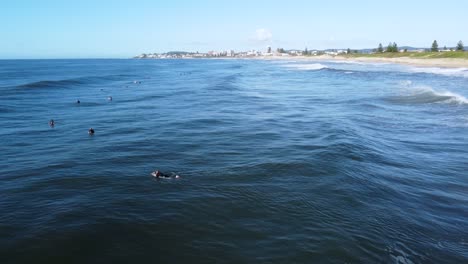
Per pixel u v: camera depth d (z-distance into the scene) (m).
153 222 8.38
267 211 8.97
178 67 123.50
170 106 27.03
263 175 11.46
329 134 16.84
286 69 93.38
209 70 96.44
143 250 7.28
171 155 13.81
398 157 13.73
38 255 7.10
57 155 13.95
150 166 12.49
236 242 7.57
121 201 9.55
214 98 32.06
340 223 8.42
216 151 14.30
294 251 7.24
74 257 7.05
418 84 42.72
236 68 107.88
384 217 8.82
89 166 12.53
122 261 6.92
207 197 9.77
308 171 11.73
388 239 7.82
